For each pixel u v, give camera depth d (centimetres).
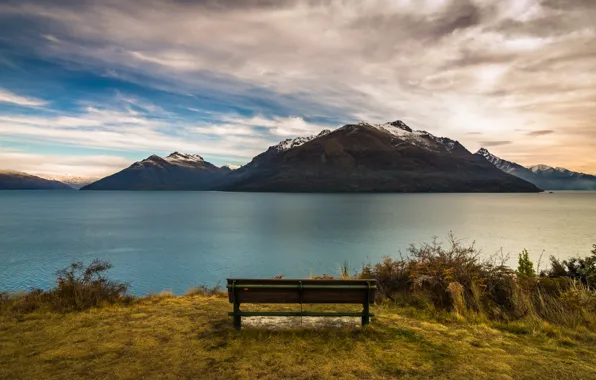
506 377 453
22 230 9200
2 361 498
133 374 457
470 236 7494
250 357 512
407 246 6378
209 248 6488
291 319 690
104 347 548
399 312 764
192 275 4500
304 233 8475
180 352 529
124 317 712
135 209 18112
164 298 916
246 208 18488
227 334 608
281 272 4622
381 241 7056
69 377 449
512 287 822
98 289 859
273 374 459
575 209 16762
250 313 634
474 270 888
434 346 558
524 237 7300
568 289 823
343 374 460
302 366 483
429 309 769
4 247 6544
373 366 485
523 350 545
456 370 473
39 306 788
